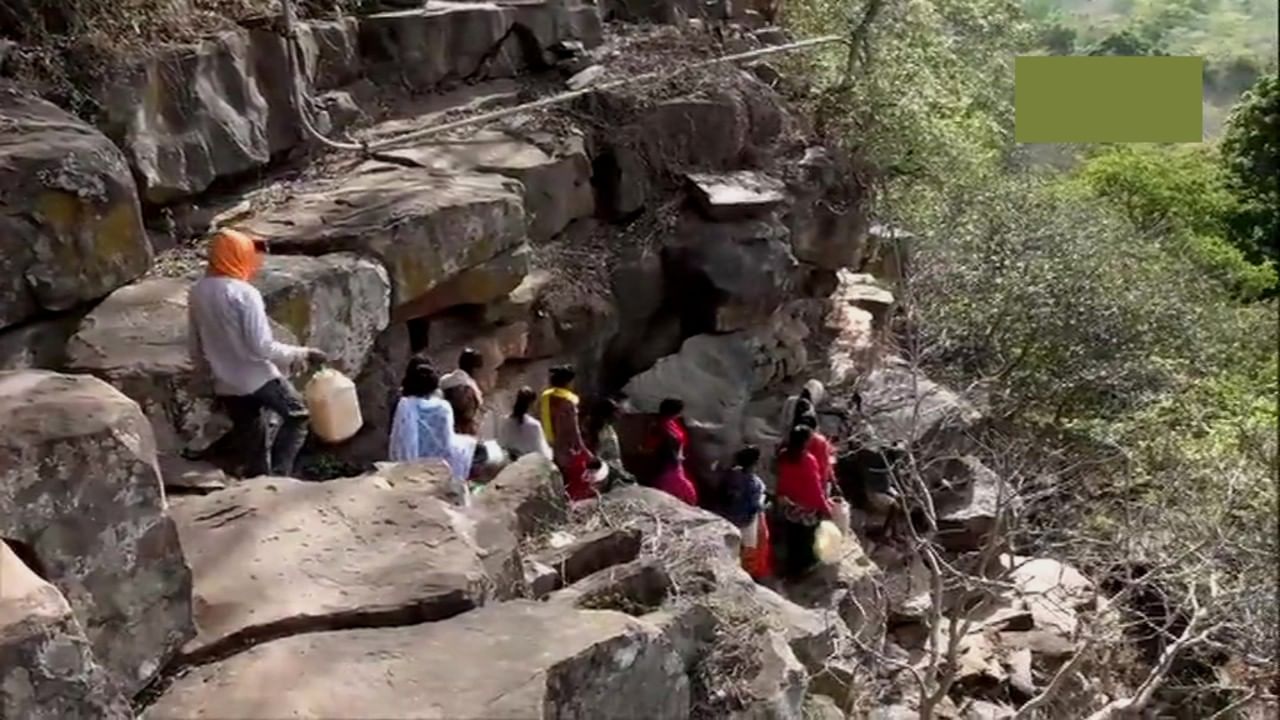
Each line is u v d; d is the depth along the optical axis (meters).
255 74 7.23
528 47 9.53
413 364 5.57
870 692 7.32
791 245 9.77
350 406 5.35
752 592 4.89
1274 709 8.73
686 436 8.59
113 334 5.30
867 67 11.36
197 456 5.03
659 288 8.95
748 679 4.01
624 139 8.89
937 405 10.67
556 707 3.13
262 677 3.10
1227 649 8.44
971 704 8.17
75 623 2.74
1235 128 25.03
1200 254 19.61
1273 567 8.98
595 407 8.05
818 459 8.27
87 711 2.75
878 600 8.35
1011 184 15.05
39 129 5.45
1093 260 14.19
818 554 8.09
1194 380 13.69
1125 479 10.95
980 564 8.15
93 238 5.37
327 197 7.01
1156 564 8.55
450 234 6.77
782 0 12.86
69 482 3.00
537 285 7.95
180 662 3.25
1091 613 8.34
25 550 2.95
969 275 13.62
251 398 4.94
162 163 6.42
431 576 3.60
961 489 10.20
